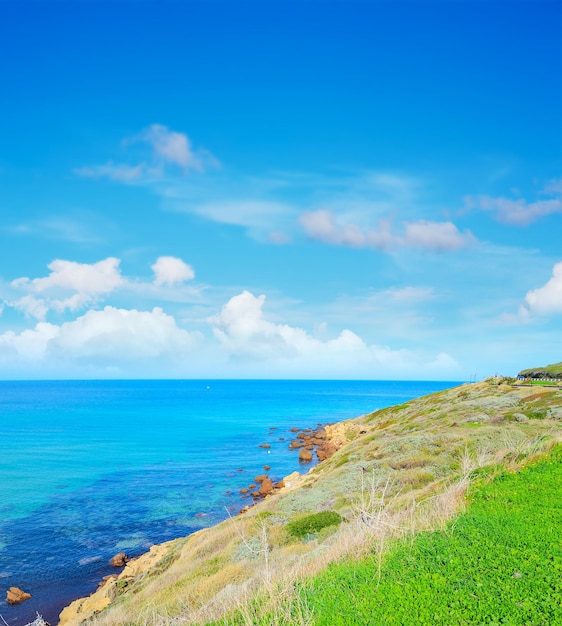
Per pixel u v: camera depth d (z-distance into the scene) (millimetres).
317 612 9438
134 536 42000
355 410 184250
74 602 27766
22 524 45156
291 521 25328
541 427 33969
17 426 123375
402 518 15648
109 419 143375
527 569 9969
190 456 81062
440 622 8414
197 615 12672
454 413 47188
